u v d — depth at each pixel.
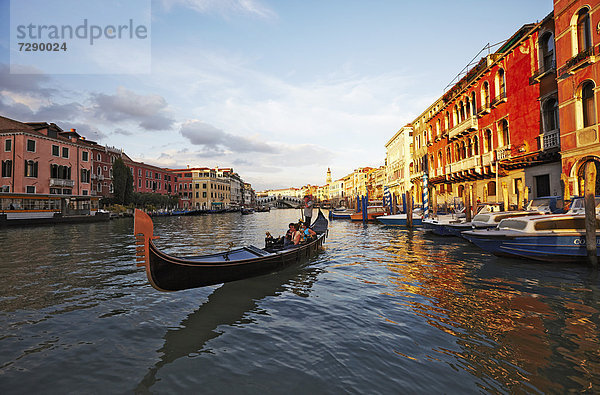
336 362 3.80
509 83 17.42
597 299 5.70
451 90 25.02
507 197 18.41
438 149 27.92
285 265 8.33
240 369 3.71
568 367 3.56
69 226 26.48
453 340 4.27
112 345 4.35
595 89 11.58
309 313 5.44
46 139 32.75
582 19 12.31
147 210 47.94
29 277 8.07
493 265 8.63
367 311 5.46
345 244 14.22
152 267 5.18
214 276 6.25
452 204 23.97
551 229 8.52
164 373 3.66
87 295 6.54
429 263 9.28
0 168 30.62
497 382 3.34
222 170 89.06
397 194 42.50
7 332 4.76
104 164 43.91
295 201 121.19
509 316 5.02
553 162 14.66
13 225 25.23
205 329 4.85
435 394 3.18
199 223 33.97
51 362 3.90
